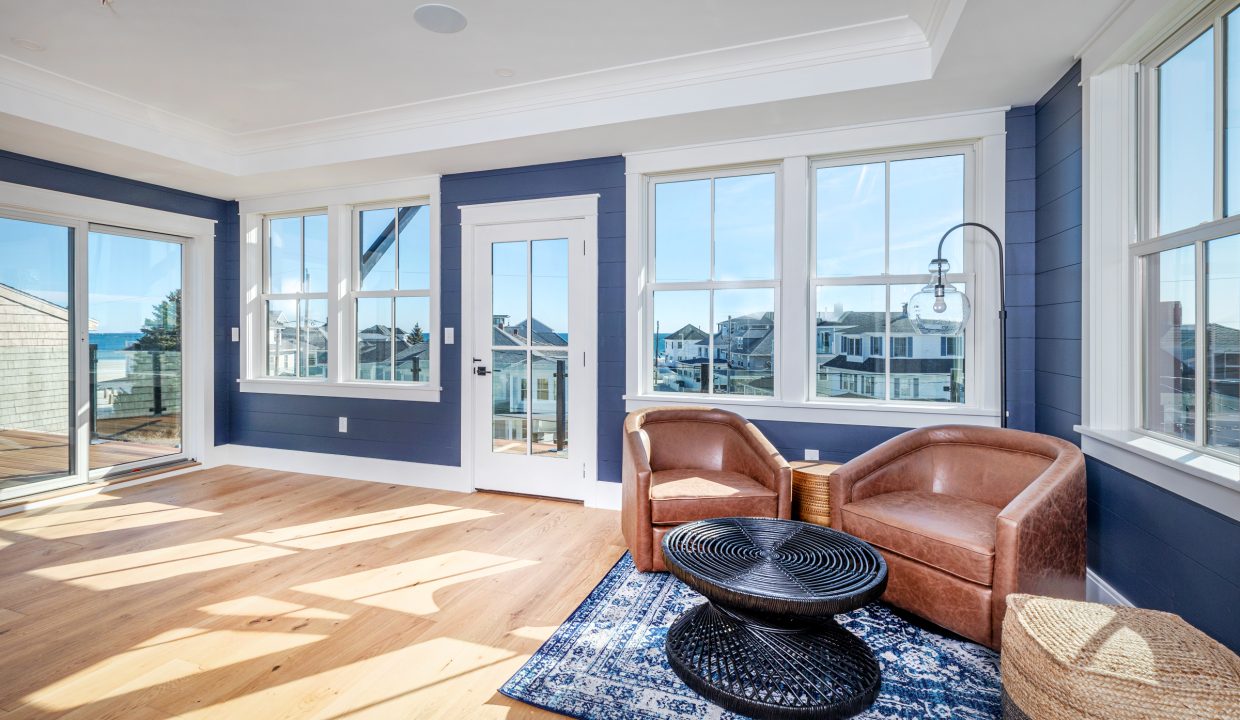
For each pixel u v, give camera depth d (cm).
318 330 457
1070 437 247
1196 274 180
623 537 310
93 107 320
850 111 291
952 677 182
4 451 354
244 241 470
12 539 303
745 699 165
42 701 171
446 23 246
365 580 256
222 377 478
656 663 191
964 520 212
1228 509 152
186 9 235
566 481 379
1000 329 278
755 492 259
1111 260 221
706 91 290
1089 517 234
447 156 363
